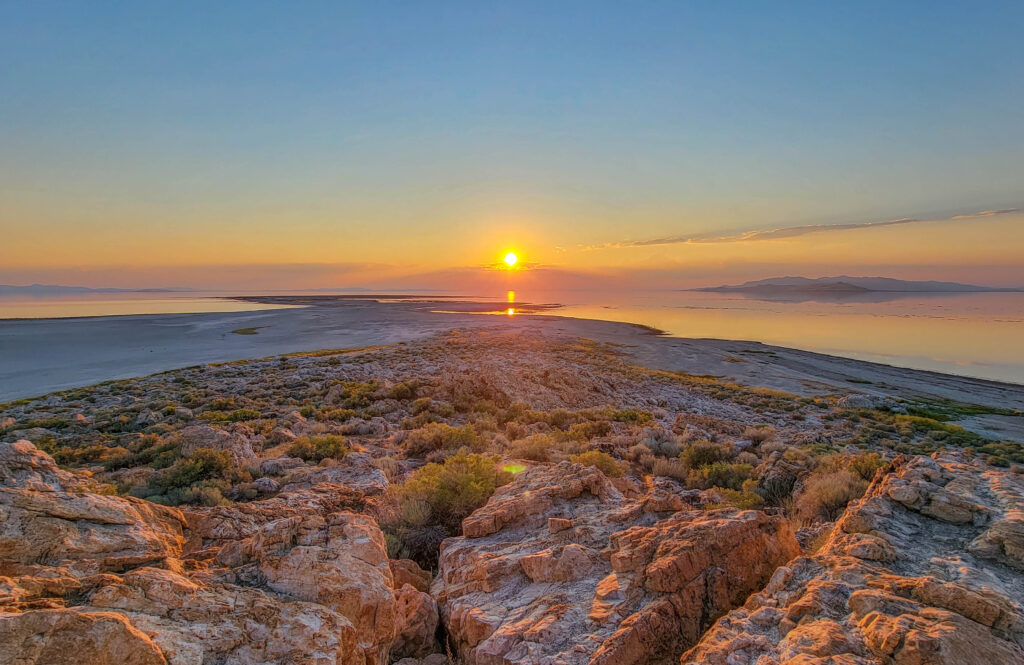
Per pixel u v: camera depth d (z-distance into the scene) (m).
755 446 24.03
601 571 6.44
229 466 13.03
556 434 21.55
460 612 6.14
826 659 3.86
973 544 5.56
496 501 9.46
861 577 5.11
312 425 22.75
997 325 151.62
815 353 82.56
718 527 6.10
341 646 4.48
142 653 3.62
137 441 18.03
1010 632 4.05
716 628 4.85
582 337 89.69
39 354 67.19
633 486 12.87
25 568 4.90
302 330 98.00
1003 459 25.25
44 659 3.38
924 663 3.70
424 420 23.36
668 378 52.50
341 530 6.07
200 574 5.21
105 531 5.84
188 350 71.94
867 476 12.27
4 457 6.49
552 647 5.04
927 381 60.75
